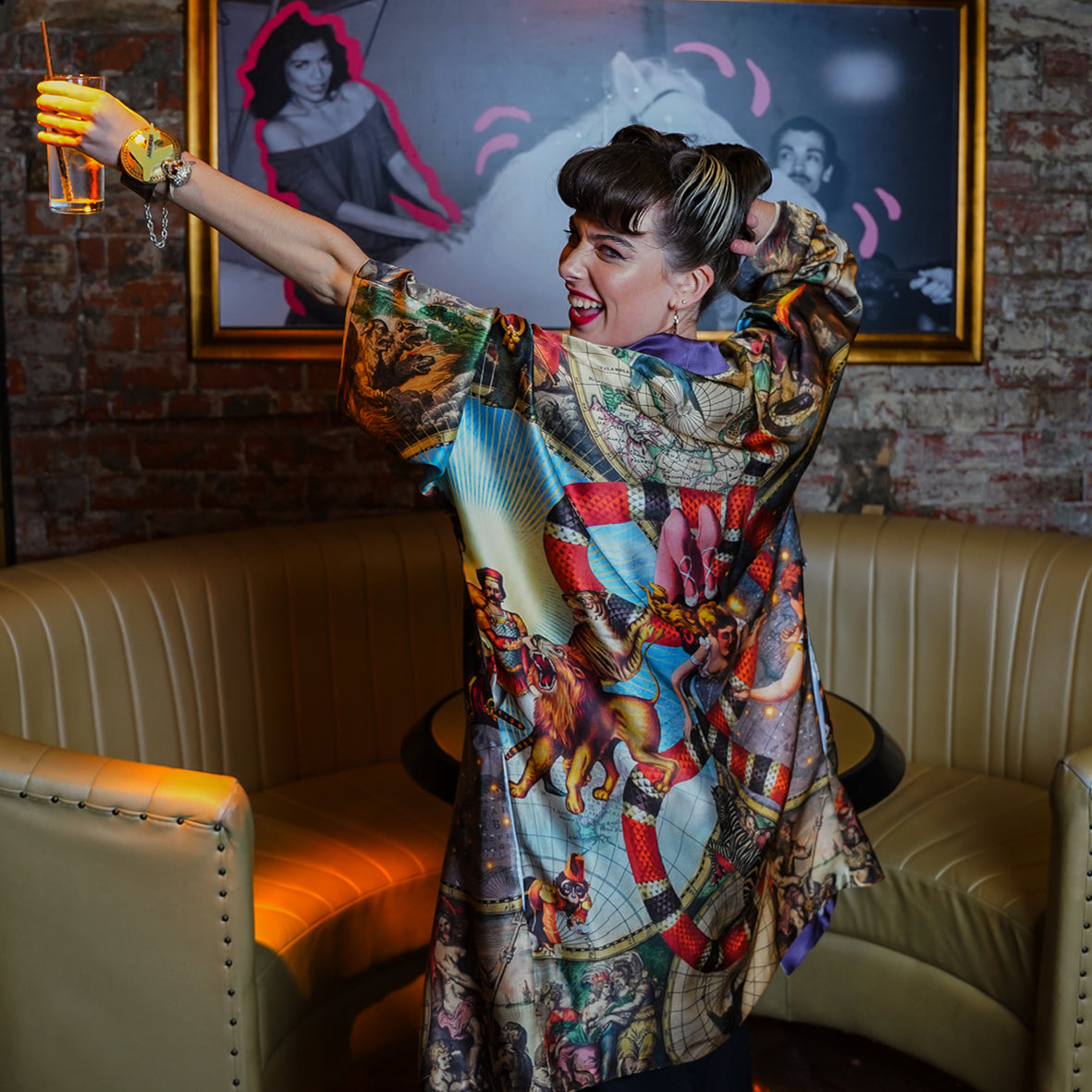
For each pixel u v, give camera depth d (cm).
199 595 241
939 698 267
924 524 279
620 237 129
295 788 252
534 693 125
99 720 216
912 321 312
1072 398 321
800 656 149
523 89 291
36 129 284
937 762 268
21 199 286
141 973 166
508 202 294
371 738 267
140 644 227
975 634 263
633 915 130
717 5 294
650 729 129
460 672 276
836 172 304
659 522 127
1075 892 177
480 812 127
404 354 119
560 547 124
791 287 149
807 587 280
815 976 232
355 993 210
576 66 292
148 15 282
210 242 288
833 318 147
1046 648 252
